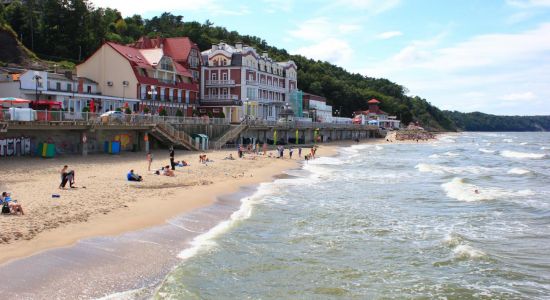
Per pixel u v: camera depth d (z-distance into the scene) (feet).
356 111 593.83
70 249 58.59
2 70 217.15
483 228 85.87
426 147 359.46
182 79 287.69
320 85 559.79
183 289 51.03
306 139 329.93
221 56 321.11
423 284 57.31
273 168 165.68
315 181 141.08
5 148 132.26
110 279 51.70
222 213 88.69
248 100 298.15
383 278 58.95
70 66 299.38
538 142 509.76
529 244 75.66
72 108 207.62
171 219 79.66
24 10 322.75
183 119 201.26
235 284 54.44
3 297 44.09
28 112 129.39
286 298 51.44
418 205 106.52
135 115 168.96
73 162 134.62
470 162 228.63
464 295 54.39
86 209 78.59
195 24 526.57
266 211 93.71
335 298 52.19
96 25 355.36
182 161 149.38
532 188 136.67
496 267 63.62
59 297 45.75
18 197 83.15
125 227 71.36
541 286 57.52
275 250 68.08
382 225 85.81
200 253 63.98
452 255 68.49
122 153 166.30
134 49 265.54
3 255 53.83
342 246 71.67
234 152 205.57
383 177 155.74
